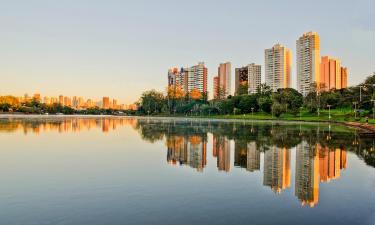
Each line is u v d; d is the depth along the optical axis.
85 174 18.78
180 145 34.34
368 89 120.81
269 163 22.75
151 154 27.39
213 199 13.66
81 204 12.96
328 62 198.62
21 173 19.06
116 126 74.81
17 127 62.41
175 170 20.14
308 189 15.36
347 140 38.72
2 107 175.38
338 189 15.33
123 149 30.80
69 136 44.78
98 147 32.31
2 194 14.47
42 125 71.19
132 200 13.51
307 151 28.97
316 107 128.62
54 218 11.38
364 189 15.35
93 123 89.62
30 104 196.12
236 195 14.28
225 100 176.88
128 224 10.80
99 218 11.38
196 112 189.00
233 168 20.88
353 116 101.81
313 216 11.54
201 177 18.11
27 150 29.70
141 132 54.81
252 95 162.00
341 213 11.89
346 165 21.78
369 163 22.56
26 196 14.14
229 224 10.76
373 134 47.41
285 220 11.15
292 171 19.83
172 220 11.13
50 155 26.52
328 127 67.75
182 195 14.25
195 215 11.62
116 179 17.48
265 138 42.25
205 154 27.39
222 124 87.31
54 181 17.00
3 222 11.01
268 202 13.24
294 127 68.56
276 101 134.00
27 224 10.84
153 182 16.80
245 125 80.31
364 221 11.07
